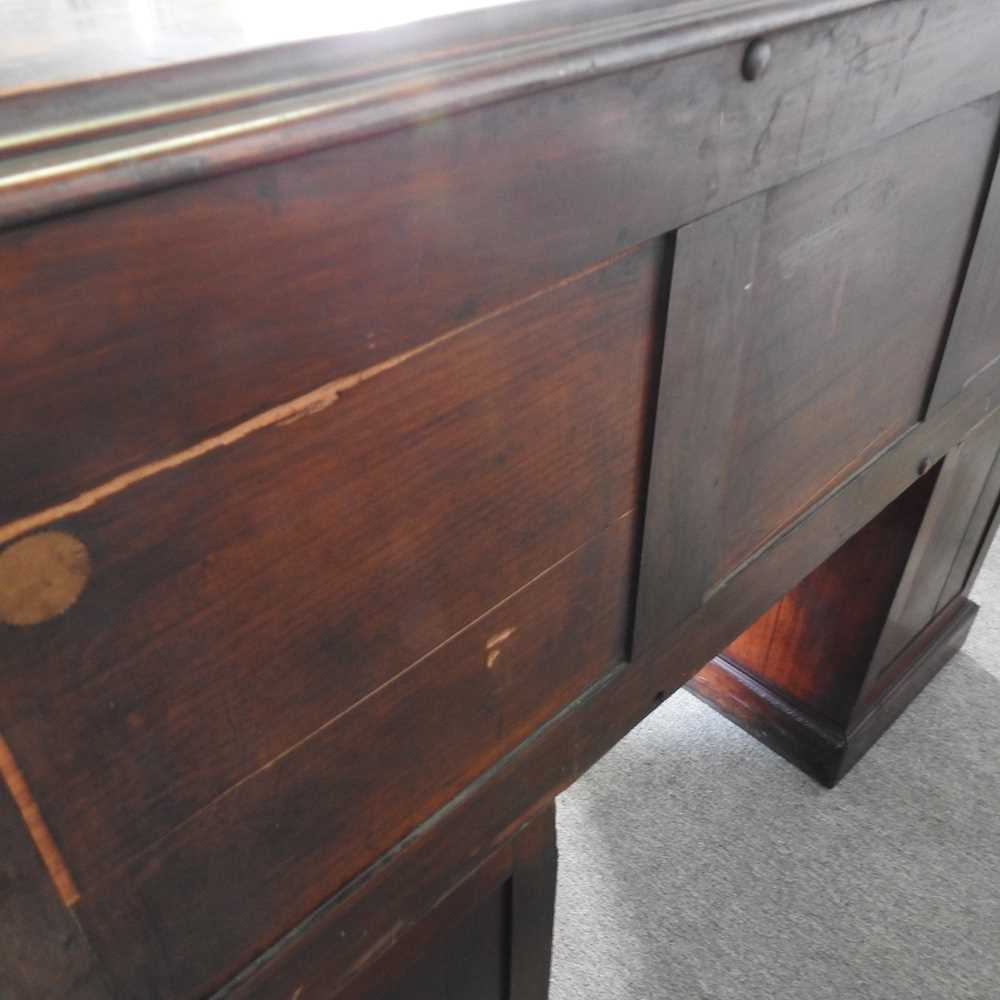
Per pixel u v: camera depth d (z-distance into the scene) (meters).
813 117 0.53
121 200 0.27
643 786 1.49
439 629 0.49
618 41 0.39
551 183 0.40
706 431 0.61
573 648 0.61
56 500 0.30
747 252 0.55
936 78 0.62
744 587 0.77
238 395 0.33
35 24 0.34
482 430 0.45
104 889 0.38
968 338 0.90
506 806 0.62
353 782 0.48
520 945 0.82
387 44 0.33
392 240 0.35
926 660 1.56
